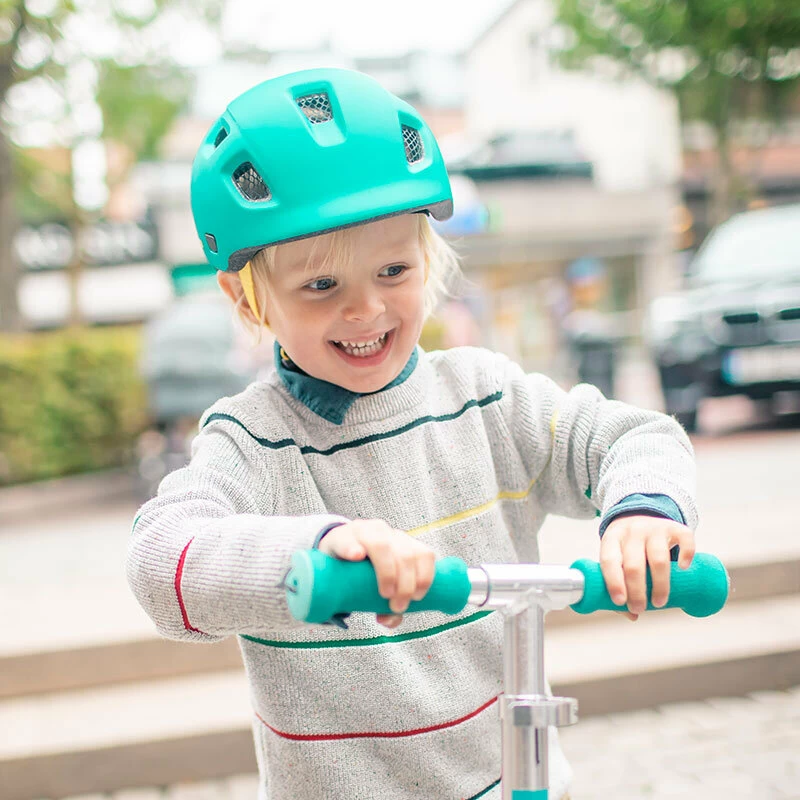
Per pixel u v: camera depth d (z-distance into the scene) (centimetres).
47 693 304
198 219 120
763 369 620
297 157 108
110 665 306
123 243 1748
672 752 268
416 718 116
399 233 114
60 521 625
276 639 117
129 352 781
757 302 621
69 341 752
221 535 95
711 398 636
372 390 122
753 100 1349
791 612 329
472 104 2183
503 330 1503
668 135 1812
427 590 79
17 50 934
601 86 1880
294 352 120
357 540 79
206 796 265
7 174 990
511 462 131
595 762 265
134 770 273
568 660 307
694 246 1775
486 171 1520
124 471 779
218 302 675
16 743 273
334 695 116
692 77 1312
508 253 1527
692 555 92
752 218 700
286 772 117
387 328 117
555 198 1549
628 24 1273
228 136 113
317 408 123
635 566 89
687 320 636
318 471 122
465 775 118
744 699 303
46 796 269
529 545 133
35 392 729
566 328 1091
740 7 1181
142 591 98
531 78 1981
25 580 412
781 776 250
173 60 1095
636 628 329
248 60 1127
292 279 114
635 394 956
